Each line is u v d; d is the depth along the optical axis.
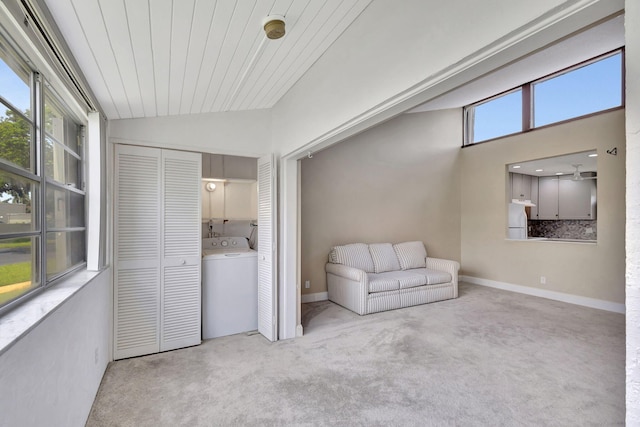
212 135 3.14
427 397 2.21
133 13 1.39
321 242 4.95
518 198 6.70
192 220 3.08
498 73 4.68
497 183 5.64
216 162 4.11
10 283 1.29
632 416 0.86
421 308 4.35
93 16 1.37
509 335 3.34
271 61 2.32
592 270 4.41
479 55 1.36
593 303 4.38
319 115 2.61
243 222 4.39
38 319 1.15
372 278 4.41
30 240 1.48
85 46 1.60
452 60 1.45
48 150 1.73
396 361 2.75
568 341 3.17
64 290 1.61
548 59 4.24
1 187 1.21
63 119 2.01
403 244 5.38
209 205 4.16
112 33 1.52
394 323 3.74
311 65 2.67
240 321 3.43
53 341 1.34
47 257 1.72
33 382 1.14
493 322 3.75
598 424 1.92
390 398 2.19
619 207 4.16
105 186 2.61
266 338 3.27
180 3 1.39
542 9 1.10
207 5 1.46
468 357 2.83
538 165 5.63
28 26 1.24
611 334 3.36
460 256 6.30
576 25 1.12
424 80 1.62
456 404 2.12
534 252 5.08
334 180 5.07
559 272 4.77
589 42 3.79
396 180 5.66
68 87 1.79
